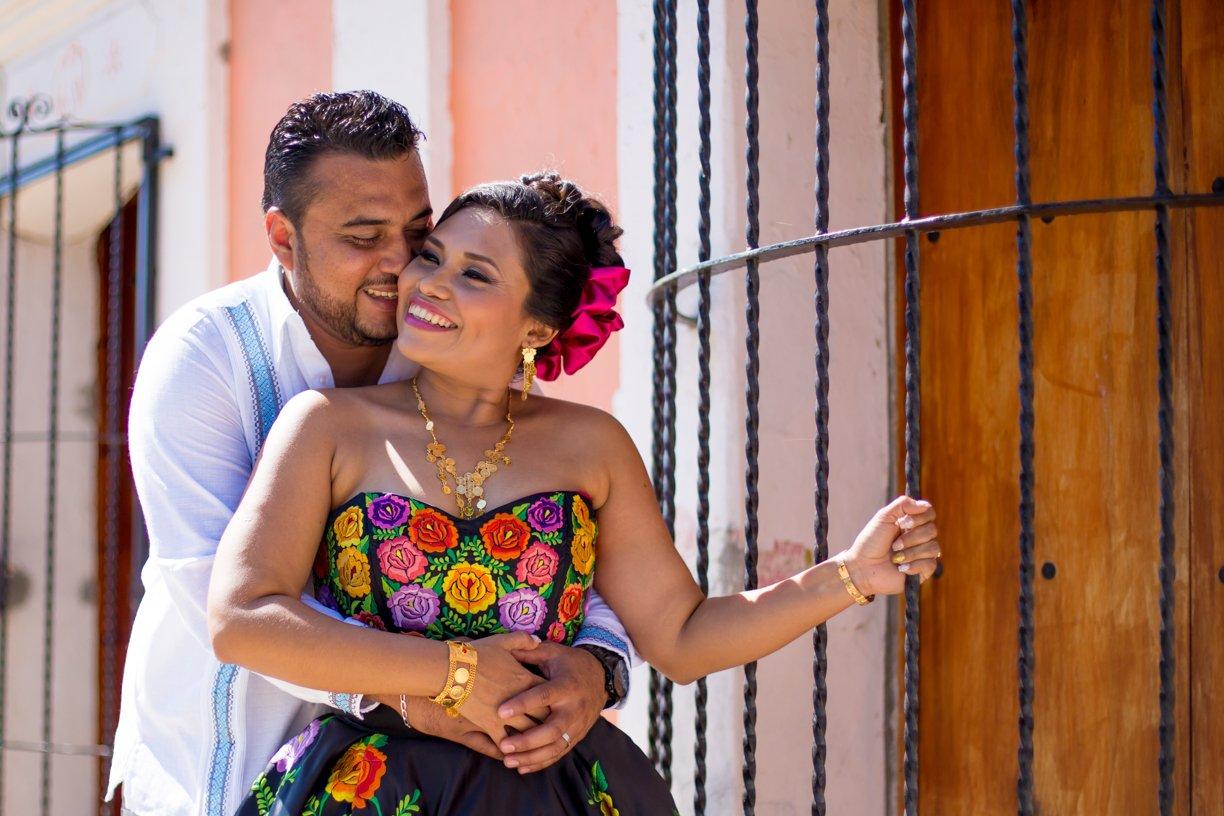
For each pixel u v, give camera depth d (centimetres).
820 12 227
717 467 317
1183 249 295
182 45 457
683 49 326
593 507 217
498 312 203
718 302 317
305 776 195
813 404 323
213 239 441
